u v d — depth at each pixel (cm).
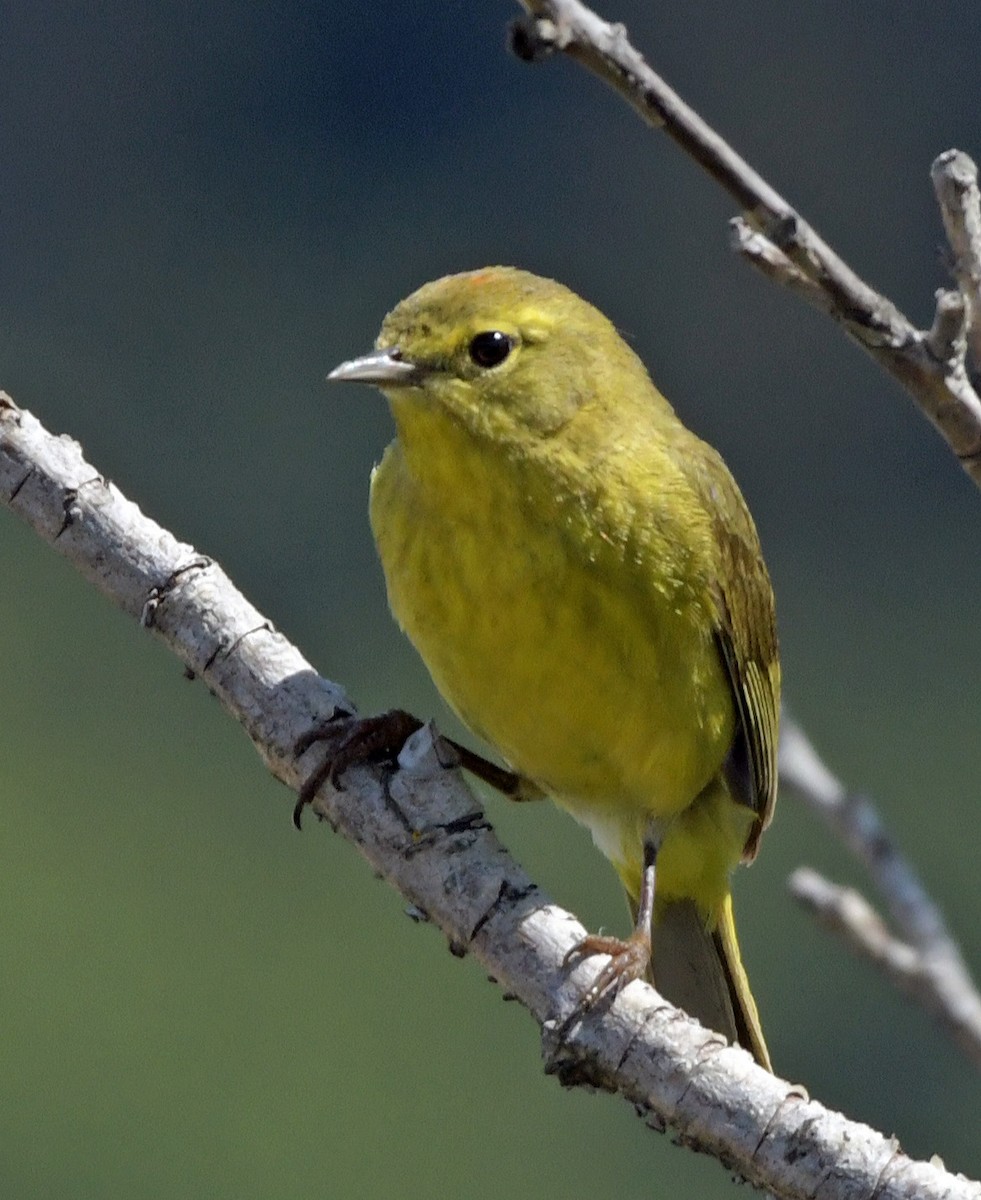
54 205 2048
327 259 2016
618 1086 578
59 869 1778
